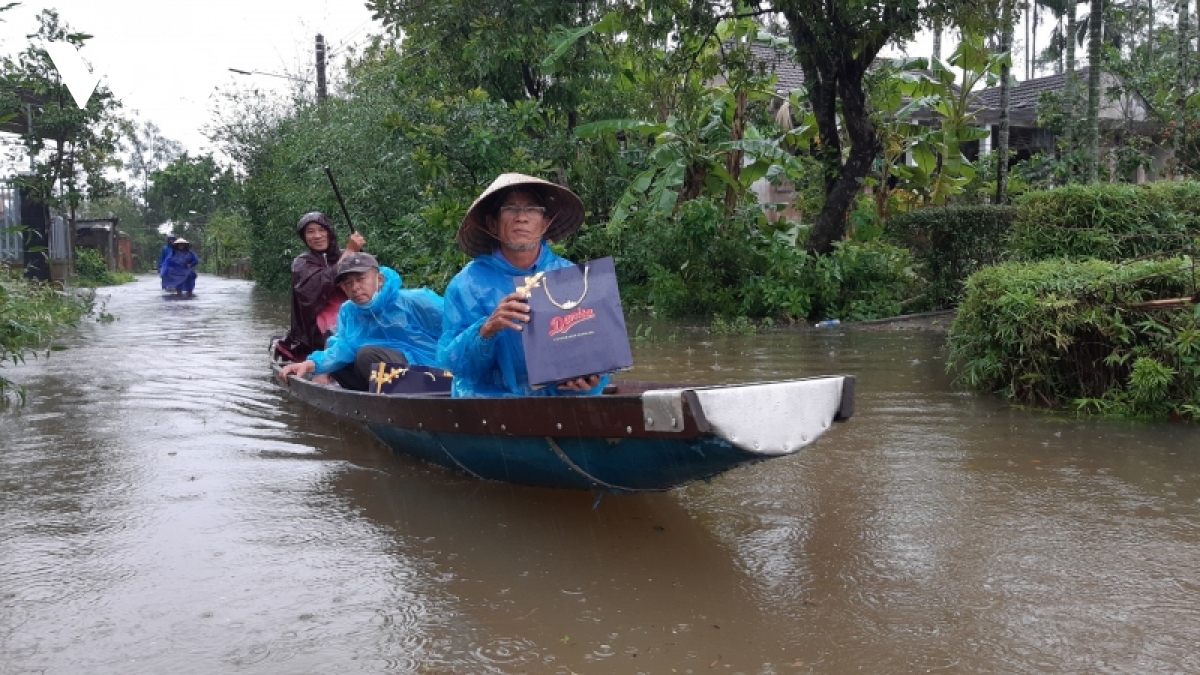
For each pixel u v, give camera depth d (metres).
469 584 3.33
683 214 13.20
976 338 6.76
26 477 4.82
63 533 3.93
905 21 11.97
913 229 12.25
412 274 13.34
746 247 13.16
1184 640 2.81
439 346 4.32
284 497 4.43
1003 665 2.67
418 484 4.65
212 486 4.63
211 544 3.77
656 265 13.53
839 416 3.42
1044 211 8.12
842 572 3.38
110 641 2.90
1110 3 19.69
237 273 40.47
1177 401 5.80
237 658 2.78
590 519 4.04
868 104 15.62
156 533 3.92
